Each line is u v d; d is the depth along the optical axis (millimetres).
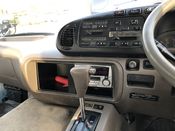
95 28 857
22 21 1465
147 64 809
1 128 994
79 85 714
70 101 1047
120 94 896
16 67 1095
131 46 801
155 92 835
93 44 864
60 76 1082
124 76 856
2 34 1522
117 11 817
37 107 1146
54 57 962
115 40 826
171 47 746
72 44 906
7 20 1517
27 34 1435
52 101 1112
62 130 954
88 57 897
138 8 787
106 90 958
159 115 920
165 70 510
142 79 833
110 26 830
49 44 1076
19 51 1055
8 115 1096
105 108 908
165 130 1228
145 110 925
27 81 1063
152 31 578
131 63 829
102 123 825
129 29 798
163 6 624
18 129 984
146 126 1245
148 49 552
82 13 1132
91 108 908
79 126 815
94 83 922
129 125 1153
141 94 865
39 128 980
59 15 1289
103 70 893
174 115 878
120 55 834
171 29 765
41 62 1009
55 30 1336
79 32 885
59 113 1080
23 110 1128
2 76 1310
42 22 1391
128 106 935
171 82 512
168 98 828
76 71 694
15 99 1615
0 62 1221
